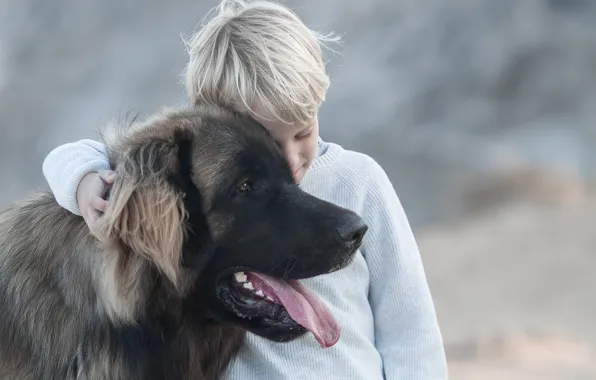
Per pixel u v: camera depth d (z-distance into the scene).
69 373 4.28
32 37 36.50
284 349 4.55
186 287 4.39
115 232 4.09
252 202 4.41
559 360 12.46
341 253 4.38
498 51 27.72
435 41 29.08
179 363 4.49
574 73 27.08
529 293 16.91
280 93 4.29
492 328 14.61
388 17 30.41
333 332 4.30
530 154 24.55
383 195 4.70
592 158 24.09
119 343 4.26
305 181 4.70
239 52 4.40
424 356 4.59
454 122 27.16
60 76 34.66
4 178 29.36
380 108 27.78
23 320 4.34
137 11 35.22
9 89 34.72
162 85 31.92
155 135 4.35
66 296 4.29
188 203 4.30
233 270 4.43
